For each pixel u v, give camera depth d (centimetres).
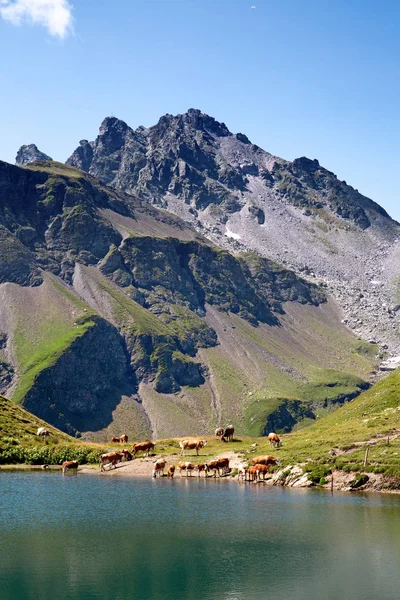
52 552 5019
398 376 16275
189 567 4741
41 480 8838
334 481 8412
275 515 6384
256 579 4509
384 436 10188
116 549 5122
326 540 5425
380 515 6400
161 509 6625
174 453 11644
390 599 4162
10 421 13662
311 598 4159
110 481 8875
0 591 4212
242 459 10506
